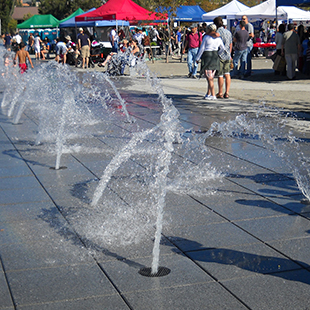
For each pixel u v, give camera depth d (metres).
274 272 3.38
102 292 3.14
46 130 8.88
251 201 4.92
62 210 4.73
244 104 11.40
